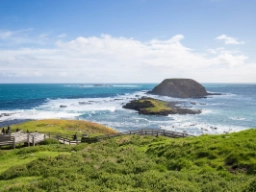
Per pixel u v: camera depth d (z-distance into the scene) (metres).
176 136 35.00
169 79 177.12
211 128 62.44
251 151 14.47
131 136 33.09
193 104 113.69
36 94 183.75
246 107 105.56
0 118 74.44
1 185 14.22
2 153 23.72
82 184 12.91
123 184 12.56
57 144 30.12
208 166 14.34
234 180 11.97
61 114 82.62
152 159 18.05
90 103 117.31
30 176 15.75
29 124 51.31
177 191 10.94
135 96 163.25
